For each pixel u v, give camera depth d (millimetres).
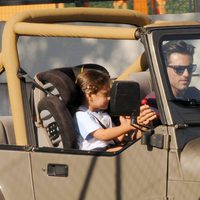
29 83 14086
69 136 13031
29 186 12938
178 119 11766
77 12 14570
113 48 25281
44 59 26000
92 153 12328
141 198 11930
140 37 12438
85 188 12383
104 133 12930
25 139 13391
